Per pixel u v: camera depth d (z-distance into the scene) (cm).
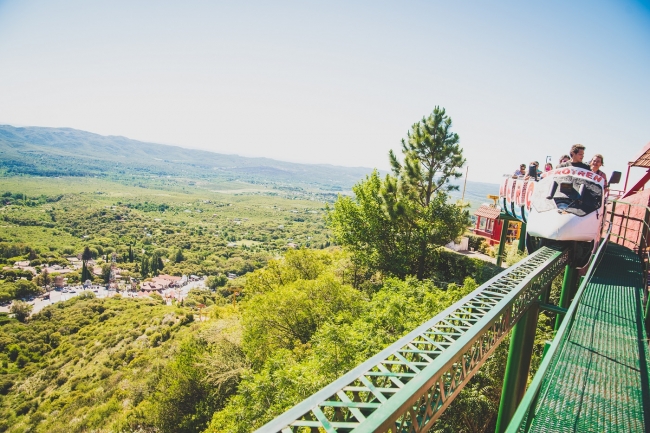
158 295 13662
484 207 3241
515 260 1945
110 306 11719
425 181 2491
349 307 1909
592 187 821
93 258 19600
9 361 8044
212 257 19400
